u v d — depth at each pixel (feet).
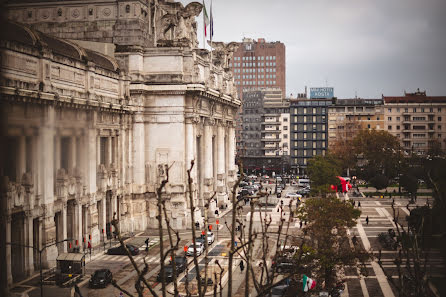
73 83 229.66
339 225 183.73
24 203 172.45
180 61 304.30
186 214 300.81
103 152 270.67
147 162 306.14
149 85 304.71
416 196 397.60
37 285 167.02
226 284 187.01
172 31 322.75
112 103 272.92
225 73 409.28
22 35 187.42
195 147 318.04
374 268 206.18
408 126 653.30
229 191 422.82
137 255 231.91
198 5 312.50
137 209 299.17
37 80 193.77
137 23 313.12
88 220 237.45
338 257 167.22
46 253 189.16
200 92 306.55
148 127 306.76
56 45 229.25
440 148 582.76
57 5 323.57
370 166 535.19
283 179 573.74
